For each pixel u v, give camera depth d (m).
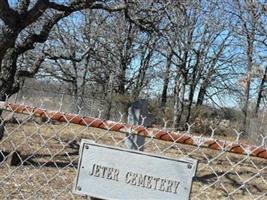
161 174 3.78
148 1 14.39
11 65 14.10
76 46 29.81
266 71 20.06
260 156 3.64
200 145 3.80
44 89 34.41
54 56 17.00
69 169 8.71
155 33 16.19
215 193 8.57
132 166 3.85
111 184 3.90
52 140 10.37
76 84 38.50
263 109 34.06
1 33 13.38
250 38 20.53
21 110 4.60
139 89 37.47
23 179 7.43
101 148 3.94
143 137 4.21
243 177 9.59
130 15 15.09
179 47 29.95
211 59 41.09
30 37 14.36
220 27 35.97
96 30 29.84
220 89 40.69
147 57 38.84
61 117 4.38
